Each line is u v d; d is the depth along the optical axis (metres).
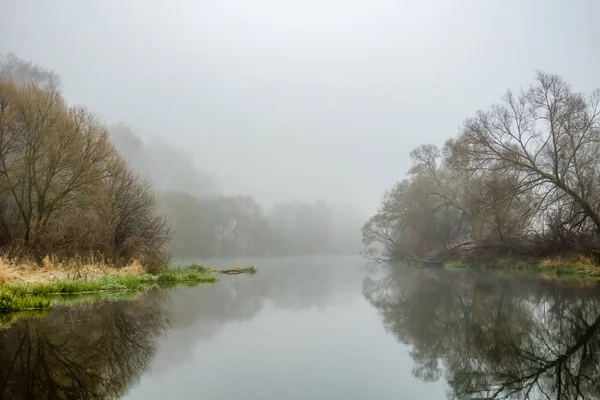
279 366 7.47
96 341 9.09
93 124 25.58
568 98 28.33
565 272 25.73
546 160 30.17
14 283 15.69
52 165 23.08
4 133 22.75
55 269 19.58
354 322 11.59
